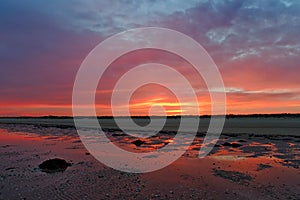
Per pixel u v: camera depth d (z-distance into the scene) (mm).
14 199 10133
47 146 26109
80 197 10391
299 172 14531
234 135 36875
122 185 12078
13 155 20125
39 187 11633
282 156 19656
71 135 39969
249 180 12945
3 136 38969
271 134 37469
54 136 38438
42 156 19656
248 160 18188
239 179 13133
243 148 24156
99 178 13273
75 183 12328
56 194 10719
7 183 12227
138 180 12977
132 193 10930
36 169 15070
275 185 12078
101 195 10641
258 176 13711
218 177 13539
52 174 13984
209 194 10844
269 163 17047
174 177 13586
